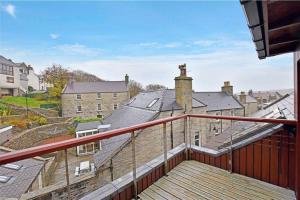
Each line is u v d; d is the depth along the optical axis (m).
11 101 31.70
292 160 2.80
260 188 2.87
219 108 18.50
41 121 25.08
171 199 2.66
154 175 3.12
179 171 3.47
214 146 6.39
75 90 33.09
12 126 20.23
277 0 1.17
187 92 12.08
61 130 23.59
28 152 1.39
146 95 17.89
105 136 2.04
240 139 4.00
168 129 10.42
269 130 3.05
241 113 20.39
